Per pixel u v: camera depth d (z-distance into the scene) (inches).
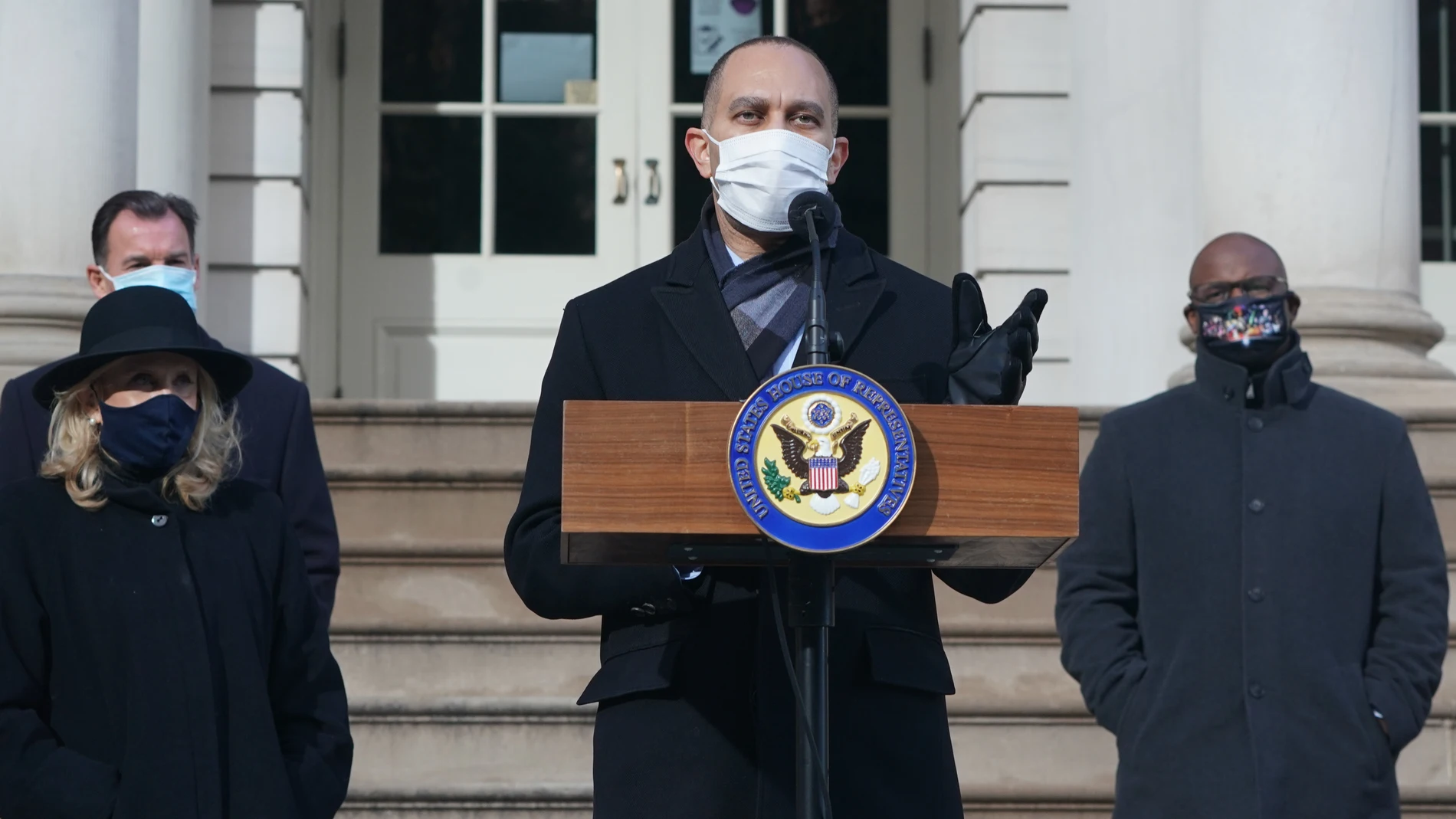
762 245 138.3
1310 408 196.1
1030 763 247.0
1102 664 193.5
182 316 155.4
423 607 272.4
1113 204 337.7
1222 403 197.3
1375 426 194.7
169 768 144.5
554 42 402.6
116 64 303.3
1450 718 248.5
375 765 242.2
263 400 195.8
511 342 396.8
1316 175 300.4
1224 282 198.7
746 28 407.8
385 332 393.7
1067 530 112.9
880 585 131.9
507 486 285.7
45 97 298.2
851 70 410.9
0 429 188.9
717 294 135.9
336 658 256.8
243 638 150.9
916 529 111.7
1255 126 302.4
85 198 298.0
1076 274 348.2
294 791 151.0
